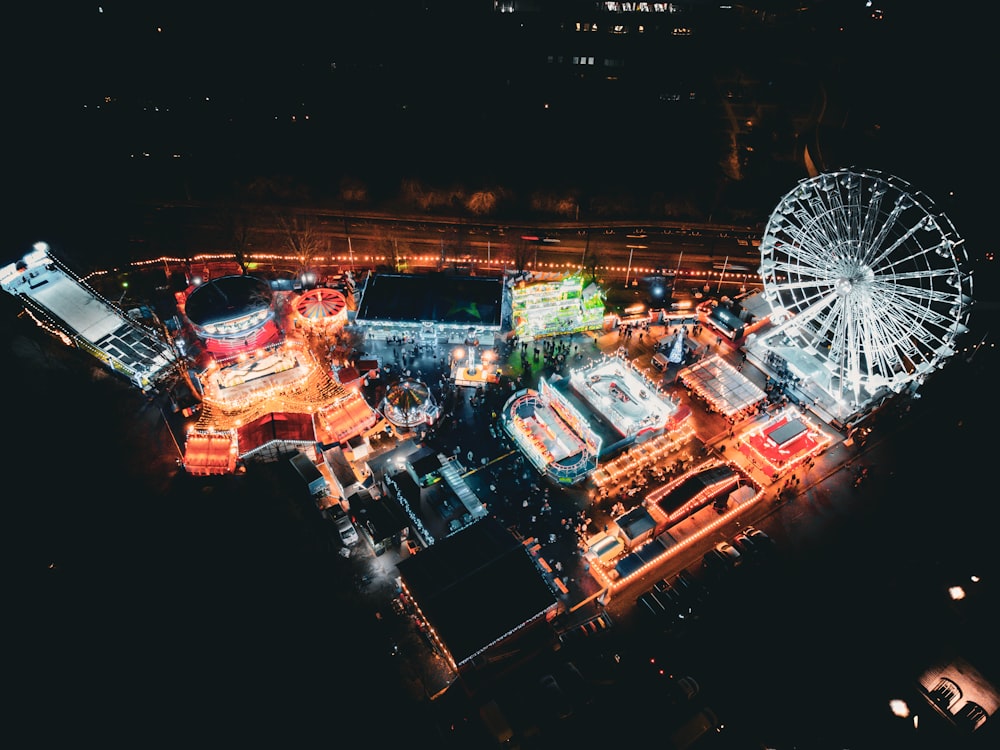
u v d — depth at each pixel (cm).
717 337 9525
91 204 11562
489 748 5659
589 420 8038
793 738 5756
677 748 5631
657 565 6969
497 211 11631
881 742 5753
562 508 7462
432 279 9694
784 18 14112
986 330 9494
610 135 12862
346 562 6900
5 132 12556
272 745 5675
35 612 6519
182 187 11950
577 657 6234
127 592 6662
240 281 9006
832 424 8325
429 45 13362
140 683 6062
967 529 7275
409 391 8194
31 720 5853
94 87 13238
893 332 7662
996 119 12812
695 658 6272
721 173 12162
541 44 13288
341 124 13038
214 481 7606
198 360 8819
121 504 7388
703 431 8300
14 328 9056
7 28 12850
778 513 7438
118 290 10025
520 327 9375
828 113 13312
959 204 11350
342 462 7712
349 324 9531
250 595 6638
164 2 13325
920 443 8131
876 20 14588
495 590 6131
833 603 6681
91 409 8331
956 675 6184
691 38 13488
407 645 6284
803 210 8050
